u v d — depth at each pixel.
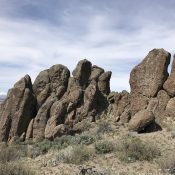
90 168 18.38
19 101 39.47
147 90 32.94
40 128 37.53
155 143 24.55
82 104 38.03
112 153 22.83
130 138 26.80
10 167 16.14
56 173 18.38
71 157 21.78
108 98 39.25
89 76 40.84
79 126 35.97
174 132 26.45
